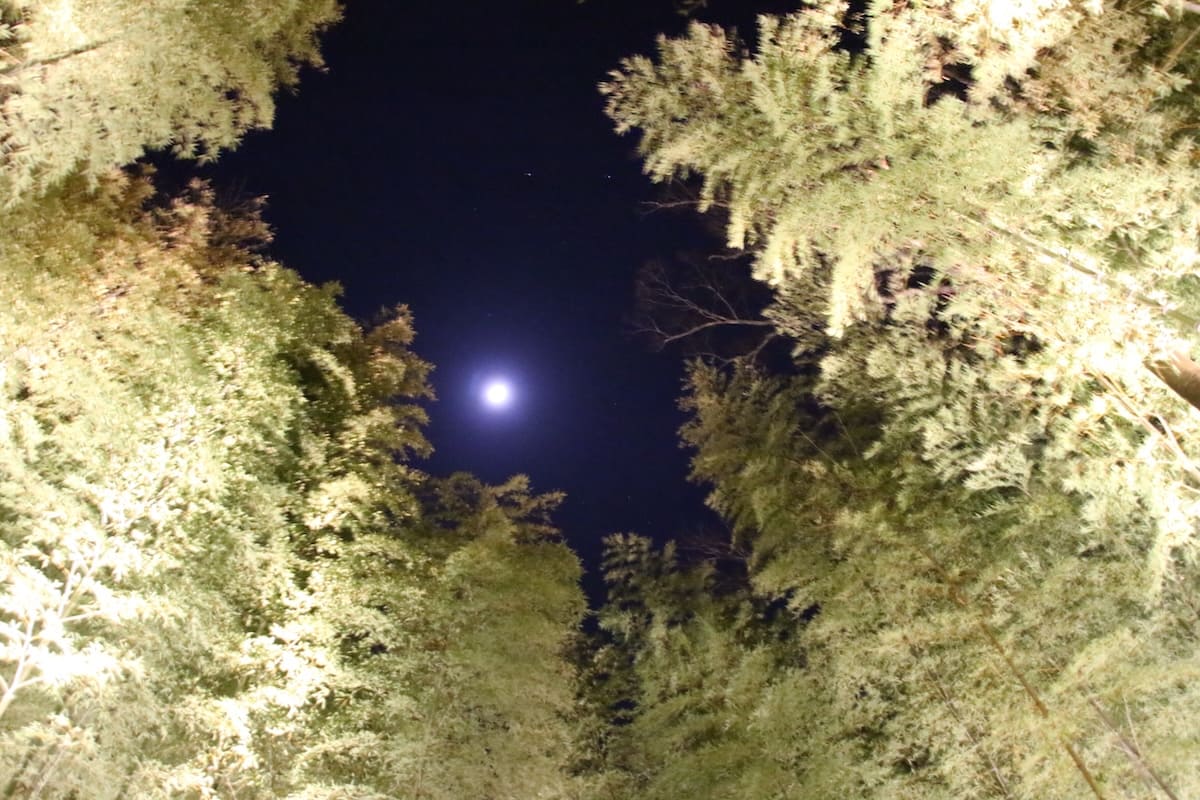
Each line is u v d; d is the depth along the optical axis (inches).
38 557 216.2
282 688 244.8
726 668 331.3
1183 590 233.5
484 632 290.7
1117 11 179.8
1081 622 244.7
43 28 178.9
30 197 202.1
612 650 399.5
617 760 369.1
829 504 299.9
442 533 321.7
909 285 255.6
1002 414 249.3
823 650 299.6
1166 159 184.9
